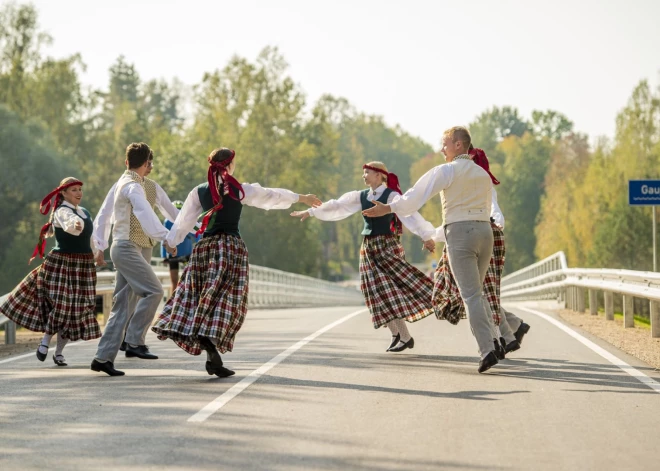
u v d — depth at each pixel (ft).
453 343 37.63
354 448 19.22
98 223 32.81
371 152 500.74
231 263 27.99
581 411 23.16
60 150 194.70
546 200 277.23
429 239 34.24
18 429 21.50
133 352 33.86
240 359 32.91
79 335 33.58
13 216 187.42
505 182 371.15
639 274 44.04
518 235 364.17
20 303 33.42
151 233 29.09
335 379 27.99
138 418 22.38
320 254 276.41
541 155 378.53
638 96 200.54
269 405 23.82
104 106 335.47
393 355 33.86
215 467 17.78
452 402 24.29
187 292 27.96
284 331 45.50
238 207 28.35
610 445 19.57
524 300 100.48
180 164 227.40
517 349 33.50
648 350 36.55
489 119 513.86
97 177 228.02
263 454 18.74
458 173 29.43
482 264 30.01
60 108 205.26
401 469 17.57
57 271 33.42
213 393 25.61
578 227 216.13
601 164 215.51
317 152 281.95
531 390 26.12
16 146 181.06
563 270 67.51
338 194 424.05
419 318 33.91
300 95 241.35
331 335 42.16
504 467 17.78
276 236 236.63
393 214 34.37
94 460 18.43
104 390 26.66
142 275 32.42
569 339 40.37
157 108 437.99
